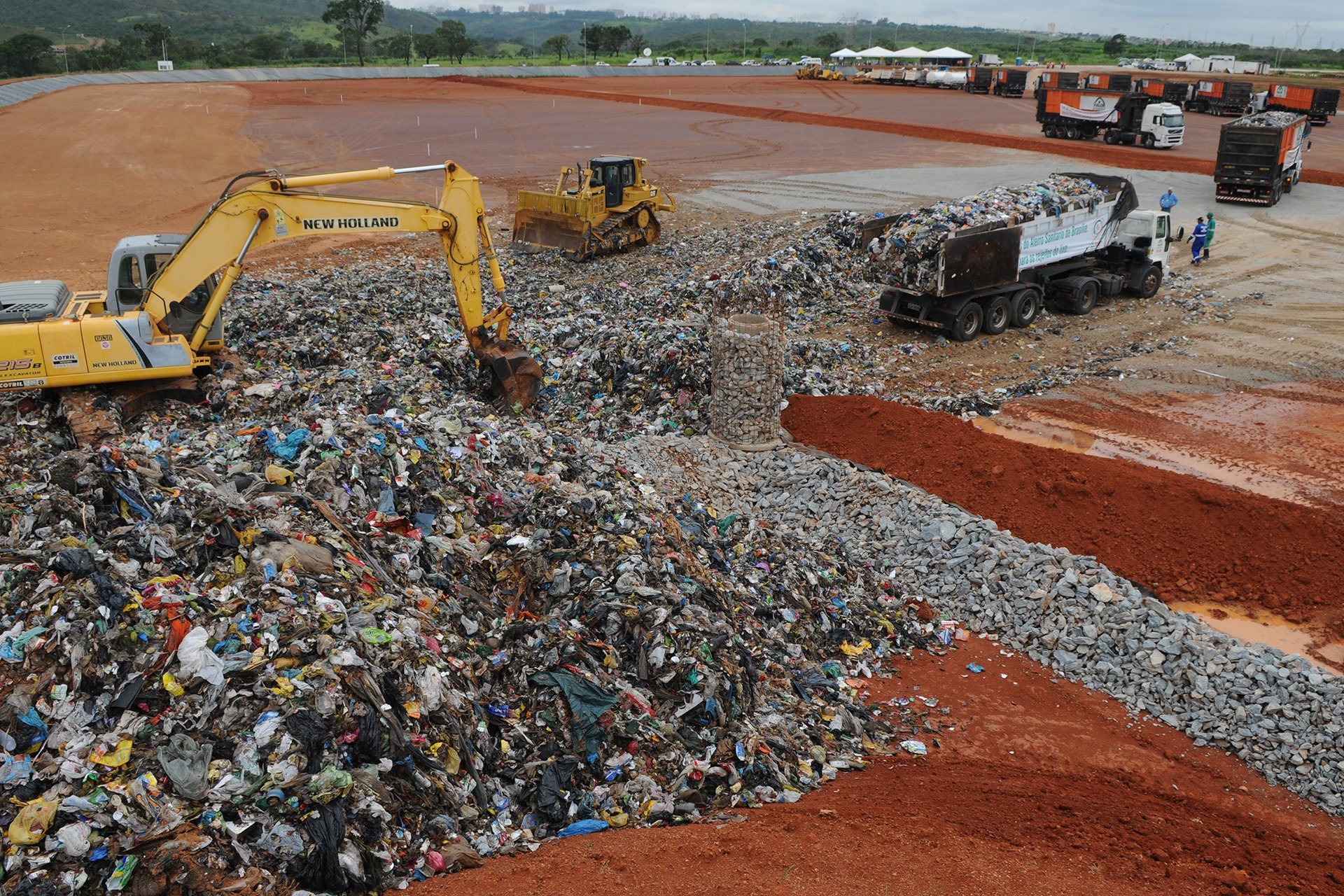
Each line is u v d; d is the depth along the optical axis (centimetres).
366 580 906
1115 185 2433
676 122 6366
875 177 4256
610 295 2408
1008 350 2161
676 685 905
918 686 1095
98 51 11594
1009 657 1155
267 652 766
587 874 711
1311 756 961
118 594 786
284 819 671
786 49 16800
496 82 9356
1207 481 1542
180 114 6519
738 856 746
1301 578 1259
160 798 667
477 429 1348
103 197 3816
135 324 1445
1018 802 877
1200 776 955
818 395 1830
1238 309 2428
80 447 1373
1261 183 3509
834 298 2462
